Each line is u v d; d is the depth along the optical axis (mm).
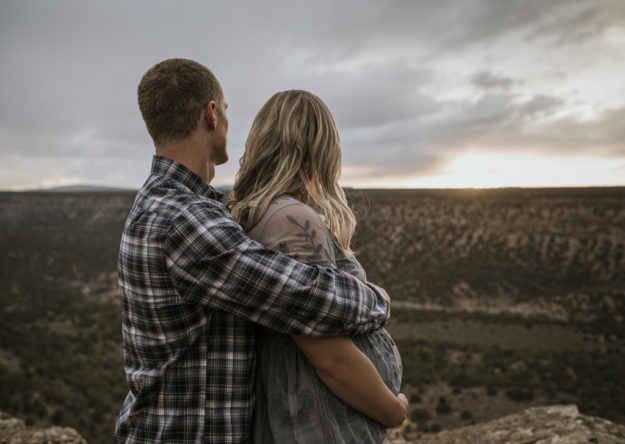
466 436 3514
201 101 1111
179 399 996
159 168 1104
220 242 926
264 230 1068
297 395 1047
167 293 973
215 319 1015
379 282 44969
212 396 998
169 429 988
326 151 1187
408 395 15648
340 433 1026
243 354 1031
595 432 3160
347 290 979
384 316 1083
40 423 12852
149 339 1002
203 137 1141
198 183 1122
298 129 1152
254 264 920
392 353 1221
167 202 1013
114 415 13859
